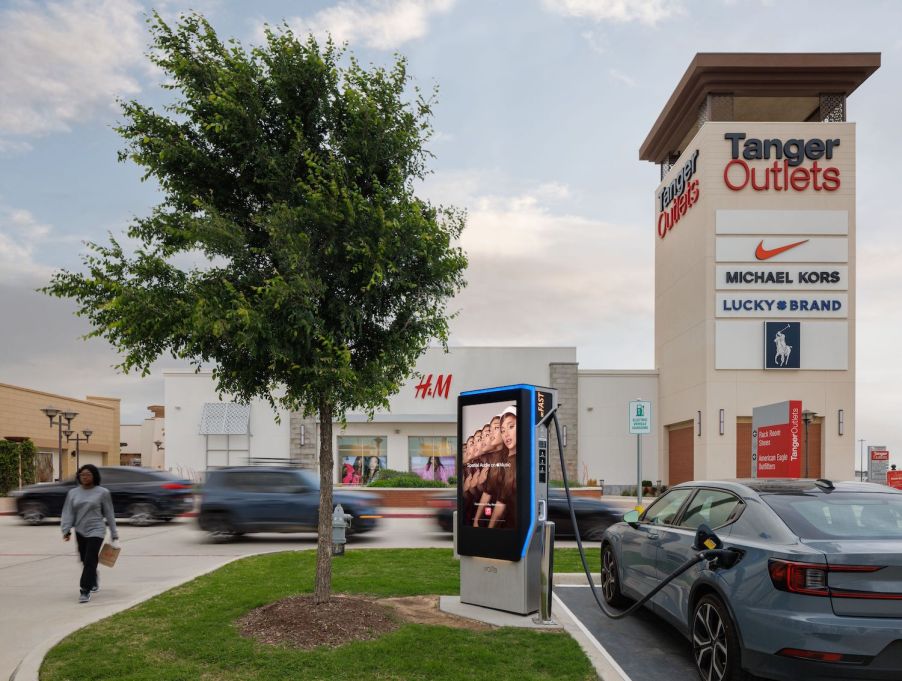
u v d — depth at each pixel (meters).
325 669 5.27
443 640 6.04
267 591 8.13
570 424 34.88
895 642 4.16
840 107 32.34
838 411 30.34
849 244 31.02
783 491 5.56
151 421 62.31
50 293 6.01
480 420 7.77
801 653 4.30
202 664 5.40
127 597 8.73
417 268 6.81
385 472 28.97
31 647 6.31
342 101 6.75
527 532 7.17
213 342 6.17
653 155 40.00
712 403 30.47
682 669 5.85
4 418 33.69
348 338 6.61
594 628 7.15
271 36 6.68
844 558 4.32
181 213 6.30
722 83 31.81
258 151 6.36
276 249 6.26
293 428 33.81
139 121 6.41
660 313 37.41
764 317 30.78
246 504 14.63
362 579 9.05
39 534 16.59
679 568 5.91
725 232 31.08
